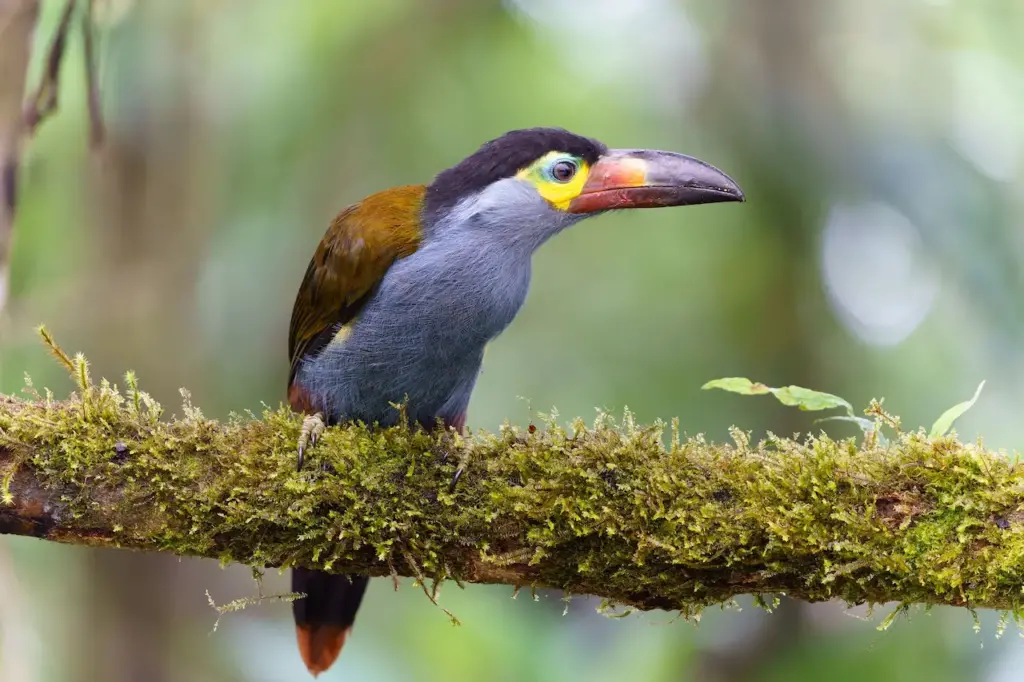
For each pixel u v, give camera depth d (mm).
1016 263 11625
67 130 13008
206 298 13812
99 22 9344
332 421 8148
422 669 12055
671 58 13664
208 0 13562
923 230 11758
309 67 13852
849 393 12164
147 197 13195
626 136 13469
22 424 6137
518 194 7648
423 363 7801
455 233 7586
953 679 9977
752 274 12125
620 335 12625
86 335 12742
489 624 12312
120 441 6184
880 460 5762
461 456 6242
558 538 6051
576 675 12039
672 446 6055
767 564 5805
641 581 6035
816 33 12586
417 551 6238
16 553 11828
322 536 6258
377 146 13953
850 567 5637
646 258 12734
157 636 12156
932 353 12344
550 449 6148
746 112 12383
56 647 11859
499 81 13695
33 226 12734
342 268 7676
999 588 5520
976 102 13008
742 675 11320
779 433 11977
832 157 12055
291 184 14078
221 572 13219
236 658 12375
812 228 12102
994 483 5551
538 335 12945
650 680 11719
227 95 13914
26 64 8008
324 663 8094
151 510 6184
